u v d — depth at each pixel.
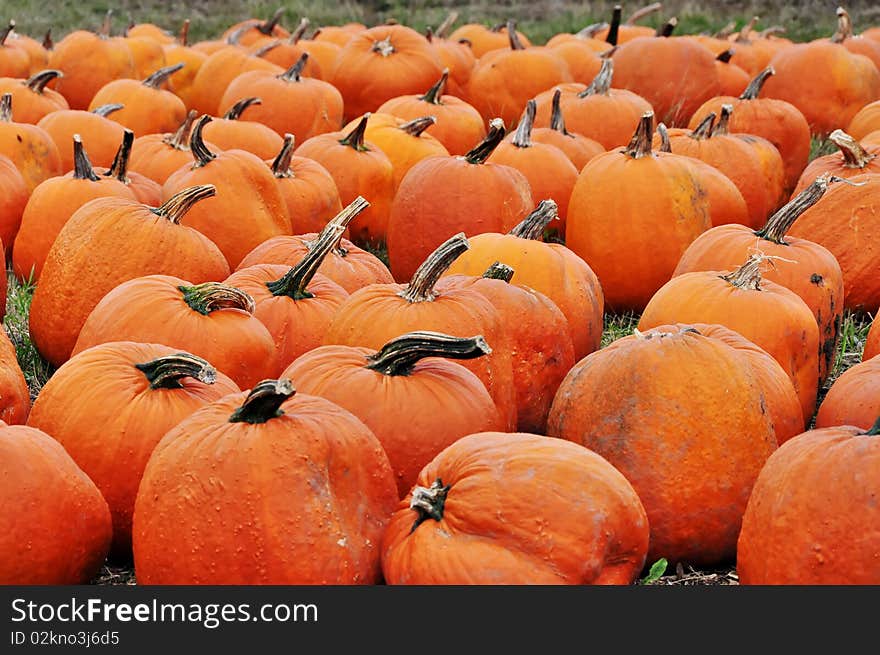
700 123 9.91
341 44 16.69
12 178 8.30
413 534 3.88
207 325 5.33
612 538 3.82
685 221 7.72
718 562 4.75
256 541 3.83
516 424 5.36
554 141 9.62
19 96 10.84
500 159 8.75
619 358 4.76
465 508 3.81
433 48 12.90
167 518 3.92
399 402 4.50
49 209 7.59
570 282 6.45
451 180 7.68
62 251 6.43
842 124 12.77
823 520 3.89
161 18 23.73
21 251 7.70
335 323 5.22
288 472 3.87
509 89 12.97
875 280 7.76
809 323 5.93
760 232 6.79
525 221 6.61
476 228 7.62
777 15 23.25
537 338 5.62
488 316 5.20
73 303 6.32
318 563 3.86
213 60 13.34
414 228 7.77
